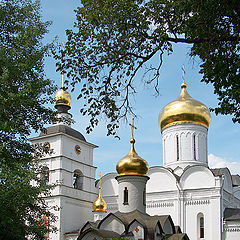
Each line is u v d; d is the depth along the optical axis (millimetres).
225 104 21594
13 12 23969
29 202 20453
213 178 45594
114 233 32250
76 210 48625
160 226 33031
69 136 49844
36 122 23500
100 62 19828
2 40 23531
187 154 49188
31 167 22969
